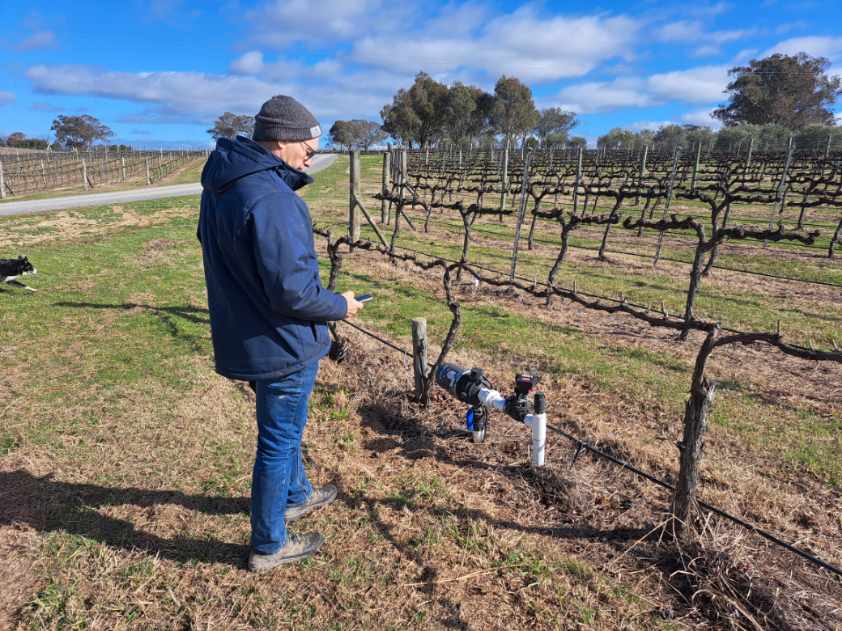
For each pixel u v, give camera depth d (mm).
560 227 15453
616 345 5809
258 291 2098
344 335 5703
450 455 3527
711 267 9914
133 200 21062
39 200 21375
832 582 2467
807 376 5027
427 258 10656
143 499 2986
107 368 4859
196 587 2391
